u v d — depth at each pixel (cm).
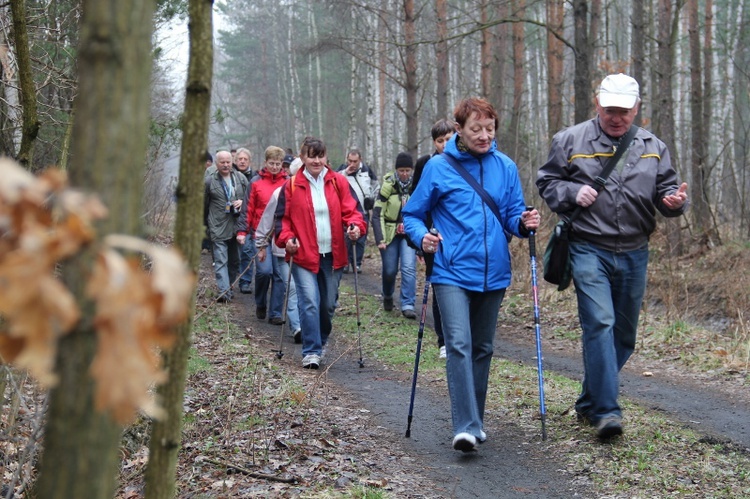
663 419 534
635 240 491
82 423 98
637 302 502
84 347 96
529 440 486
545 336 920
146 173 483
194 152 156
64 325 85
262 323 970
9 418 312
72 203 87
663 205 491
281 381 625
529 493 400
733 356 747
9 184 84
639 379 701
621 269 491
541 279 1147
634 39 1759
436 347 814
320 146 717
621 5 3622
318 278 735
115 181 100
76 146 100
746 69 2033
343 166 1298
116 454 105
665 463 440
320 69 4141
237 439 463
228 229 1098
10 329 84
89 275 94
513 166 489
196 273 158
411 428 519
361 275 1405
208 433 477
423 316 501
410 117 1672
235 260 1180
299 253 718
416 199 479
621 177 485
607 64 2172
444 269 465
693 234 1340
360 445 471
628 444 470
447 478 421
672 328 866
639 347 823
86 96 100
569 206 489
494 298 477
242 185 1109
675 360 767
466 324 461
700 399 619
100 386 88
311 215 715
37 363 83
